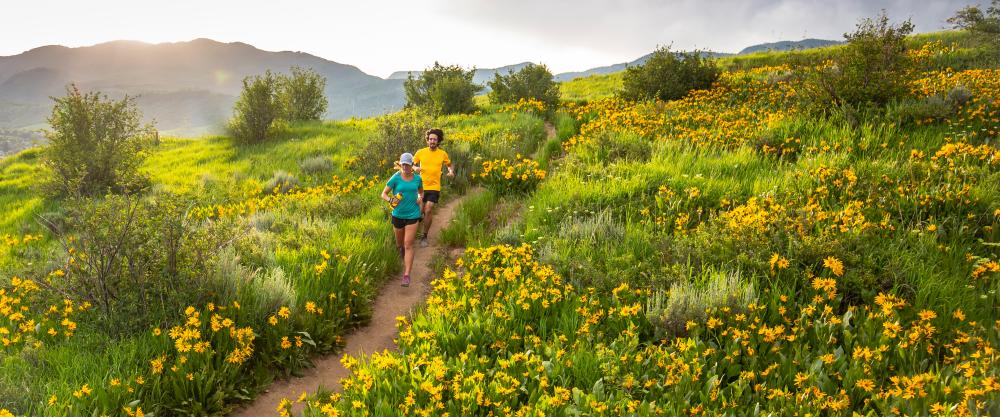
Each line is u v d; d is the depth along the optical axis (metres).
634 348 4.19
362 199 10.84
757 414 3.29
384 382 3.97
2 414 3.71
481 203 9.95
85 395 3.89
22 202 14.39
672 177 8.73
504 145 13.77
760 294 4.87
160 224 5.14
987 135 9.06
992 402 2.88
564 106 22.19
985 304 4.25
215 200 11.63
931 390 3.16
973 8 19.44
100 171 14.50
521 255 6.57
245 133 21.95
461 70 27.89
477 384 3.82
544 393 3.67
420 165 8.75
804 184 7.52
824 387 3.51
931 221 5.73
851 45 12.03
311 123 27.14
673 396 3.53
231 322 4.60
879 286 4.66
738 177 8.77
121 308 4.91
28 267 7.09
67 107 14.23
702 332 4.43
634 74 20.77
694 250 5.89
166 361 4.37
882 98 11.29
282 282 5.72
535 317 5.17
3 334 4.87
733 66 26.97
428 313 5.54
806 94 12.59
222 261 5.85
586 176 10.09
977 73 14.03
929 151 8.30
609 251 6.46
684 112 15.16
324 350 5.31
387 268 7.46
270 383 4.70
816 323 4.12
